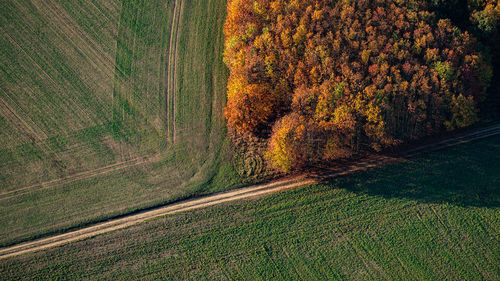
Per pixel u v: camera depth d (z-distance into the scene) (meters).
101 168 58.66
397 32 55.31
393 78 53.53
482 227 53.69
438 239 53.25
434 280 51.16
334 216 54.78
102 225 55.56
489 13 56.31
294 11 54.81
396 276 51.53
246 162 58.09
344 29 54.25
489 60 58.31
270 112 56.72
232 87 57.25
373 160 57.84
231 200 56.09
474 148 58.34
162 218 55.44
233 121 57.69
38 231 55.41
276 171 57.59
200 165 58.31
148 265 53.09
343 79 52.59
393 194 55.72
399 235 53.62
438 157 57.81
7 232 55.47
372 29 54.31
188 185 57.25
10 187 57.72
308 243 53.50
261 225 54.53
